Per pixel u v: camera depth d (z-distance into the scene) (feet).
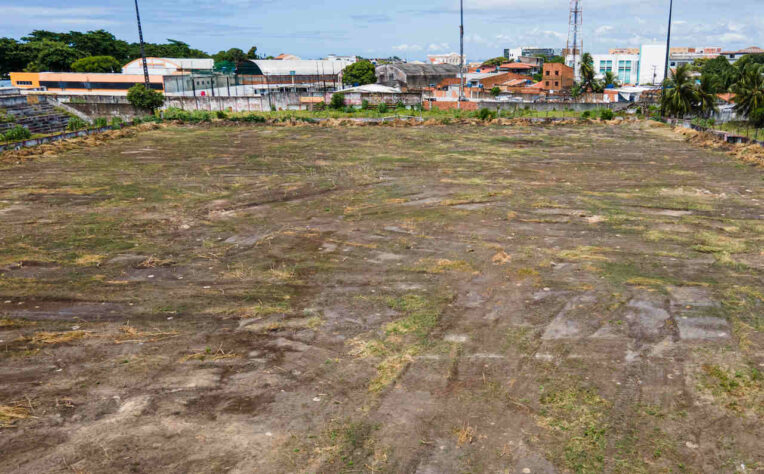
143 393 24.12
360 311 32.22
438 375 25.38
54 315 31.94
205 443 20.74
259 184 68.49
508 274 37.73
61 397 23.77
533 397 23.57
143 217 53.57
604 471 19.04
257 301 33.83
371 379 25.13
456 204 57.36
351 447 20.47
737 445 20.36
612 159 85.46
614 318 30.83
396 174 74.18
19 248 44.04
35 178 72.43
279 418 22.29
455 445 20.57
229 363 26.58
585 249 42.57
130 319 31.37
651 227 48.52
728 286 35.01
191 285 36.50
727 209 54.39
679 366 25.80
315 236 47.19
